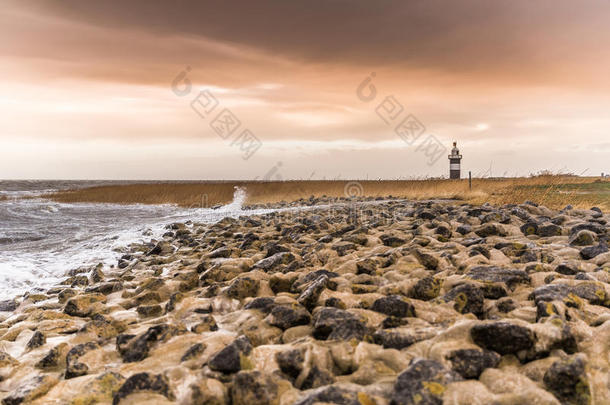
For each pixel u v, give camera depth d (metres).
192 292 5.86
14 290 8.21
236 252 8.45
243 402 2.66
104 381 3.07
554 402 2.40
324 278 4.56
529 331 2.98
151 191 36.75
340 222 13.44
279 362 3.08
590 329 3.35
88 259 10.97
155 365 3.40
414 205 18.02
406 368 2.75
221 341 3.63
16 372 3.62
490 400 2.47
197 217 21.03
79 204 33.91
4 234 16.09
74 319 5.24
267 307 4.35
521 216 10.79
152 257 10.18
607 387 2.71
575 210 11.72
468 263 5.59
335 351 3.21
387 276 5.43
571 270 5.09
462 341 3.15
